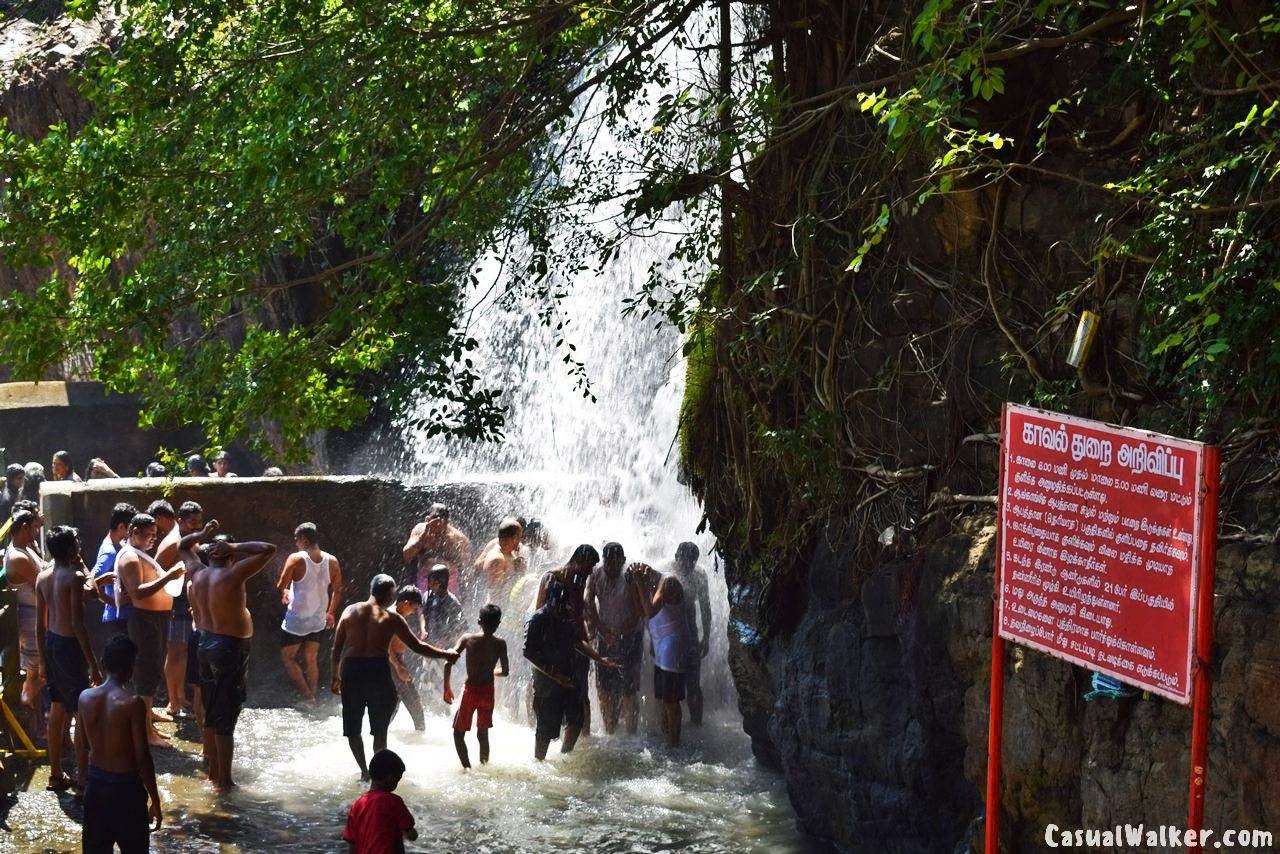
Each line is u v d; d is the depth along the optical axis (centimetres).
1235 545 576
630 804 941
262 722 1125
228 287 855
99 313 824
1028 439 513
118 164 791
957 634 697
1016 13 630
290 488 1261
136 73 807
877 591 789
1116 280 666
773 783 992
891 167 762
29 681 979
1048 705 631
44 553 1163
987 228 739
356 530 1285
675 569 1105
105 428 1759
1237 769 539
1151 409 648
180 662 1084
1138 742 584
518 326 1506
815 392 851
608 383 1411
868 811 809
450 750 1062
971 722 688
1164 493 450
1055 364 700
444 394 859
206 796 925
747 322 883
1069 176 674
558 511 1344
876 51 778
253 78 820
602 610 1095
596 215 1282
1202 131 605
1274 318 548
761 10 977
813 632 865
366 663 962
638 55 893
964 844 708
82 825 757
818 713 843
